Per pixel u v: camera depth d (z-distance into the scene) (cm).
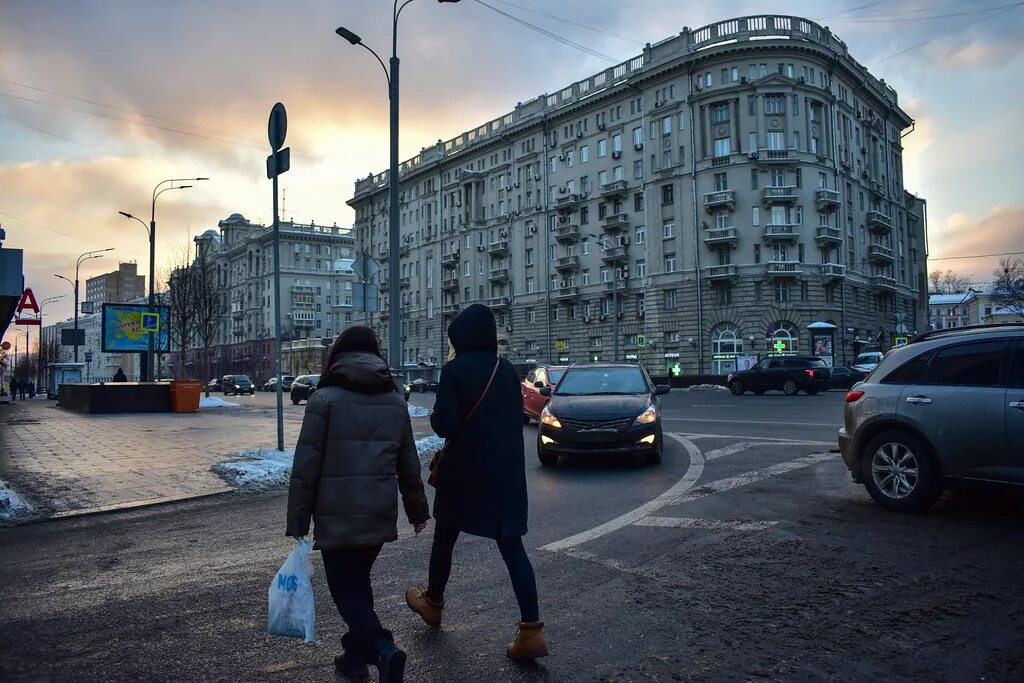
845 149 5488
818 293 4997
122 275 16925
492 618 402
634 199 5669
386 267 8806
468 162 7456
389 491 311
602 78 5956
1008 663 329
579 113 6134
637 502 721
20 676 332
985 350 613
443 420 350
